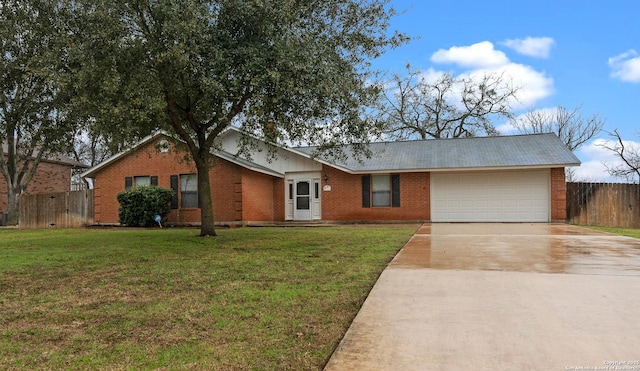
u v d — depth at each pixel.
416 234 11.75
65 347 3.55
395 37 10.14
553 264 6.51
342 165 18.81
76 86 7.64
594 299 4.57
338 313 4.37
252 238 10.83
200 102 9.39
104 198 18.86
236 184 17.02
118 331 3.91
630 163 27.64
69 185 30.22
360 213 18.67
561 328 3.74
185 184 17.80
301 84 8.48
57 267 6.92
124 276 6.18
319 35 9.48
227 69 8.38
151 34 8.30
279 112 9.43
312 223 18.03
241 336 3.75
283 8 8.27
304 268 6.63
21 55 9.56
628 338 3.51
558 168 16.88
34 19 8.62
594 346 3.36
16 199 21.72
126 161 18.61
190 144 10.90
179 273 6.35
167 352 3.41
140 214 16.80
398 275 5.88
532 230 12.76
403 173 18.33
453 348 3.38
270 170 18.58
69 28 8.17
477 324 3.89
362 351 3.36
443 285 5.28
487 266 6.39
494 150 18.47
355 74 9.75
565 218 16.92
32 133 11.02
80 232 14.24
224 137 20.09
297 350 3.44
